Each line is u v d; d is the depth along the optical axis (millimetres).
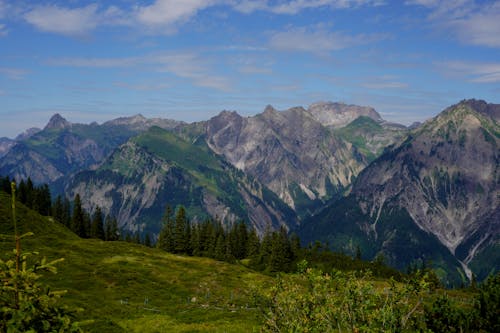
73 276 74000
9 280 13406
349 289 19391
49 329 13211
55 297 14242
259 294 22406
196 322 54562
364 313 19078
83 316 44500
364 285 19500
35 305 13469
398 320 18562
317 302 20172
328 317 19547
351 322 19062
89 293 66438
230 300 72000
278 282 21812
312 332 19281
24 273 13703
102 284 73125
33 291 13680
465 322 24688
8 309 12711
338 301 19797
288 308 21172
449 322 24859
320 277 20344
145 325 51031
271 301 21672
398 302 19438
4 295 13383
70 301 55375
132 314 57219
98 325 41938
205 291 78375
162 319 55312
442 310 25391
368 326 18516
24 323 12914
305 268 21203
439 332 24625
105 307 58625
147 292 73438
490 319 24734
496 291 25484
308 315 19984
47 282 67688
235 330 48719
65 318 13617
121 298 67062
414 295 19875
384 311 18078
